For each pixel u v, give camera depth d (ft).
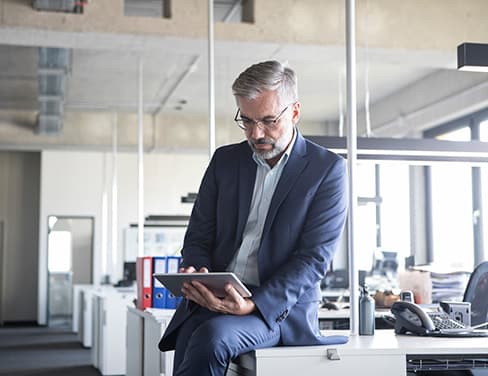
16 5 22.26
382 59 25.44
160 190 50.03
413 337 9.28
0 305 52.31
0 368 30.73
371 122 43.57
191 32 23.13
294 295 7.59
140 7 28.73
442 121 36.65
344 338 8.22
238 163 8.26
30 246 53.11
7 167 53.26
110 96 42.09
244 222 8.06
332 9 23.93
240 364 8.00
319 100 43.11
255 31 23.52
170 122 47.06
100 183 49.73
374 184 44.65
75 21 22.53
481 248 34.71
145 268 15.96
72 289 49.73
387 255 28.43
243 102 7.54
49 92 34.27
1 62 34.45
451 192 37.35
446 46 24.36
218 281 7.32
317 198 7.92
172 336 8.20
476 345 8.09
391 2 24.27
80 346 38.63
